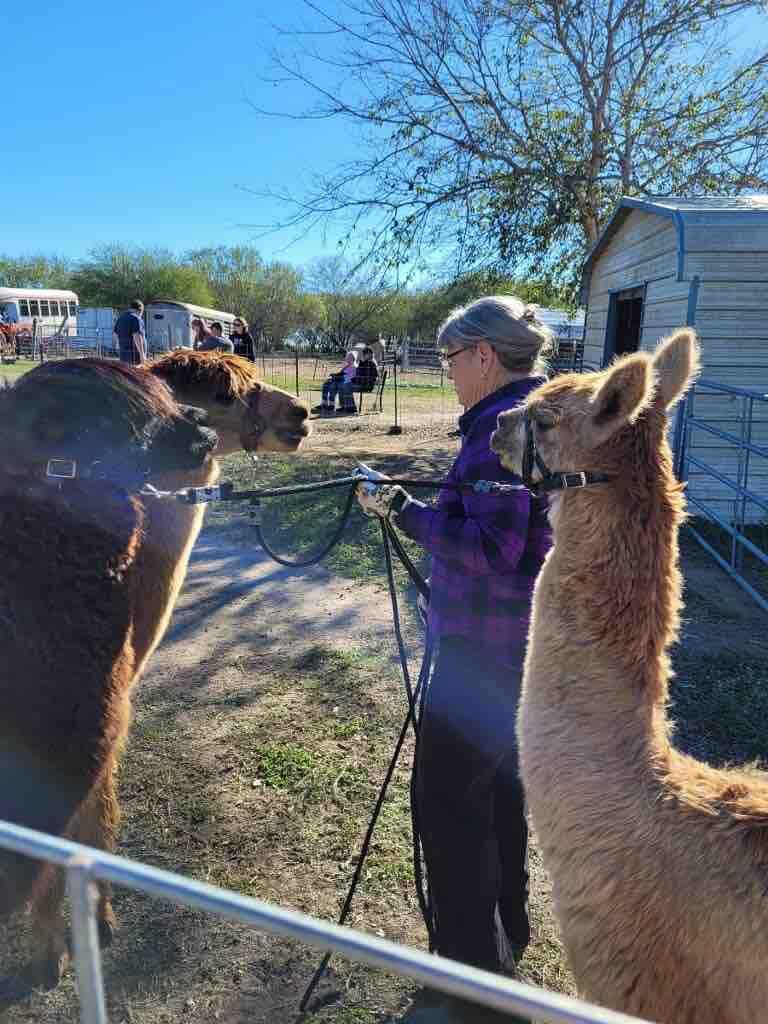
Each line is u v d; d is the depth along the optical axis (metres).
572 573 2.14
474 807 2.40
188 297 59.25
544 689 2.15
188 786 4.00
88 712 2.43
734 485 7.66
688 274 9.37
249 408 4.27
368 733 4.50
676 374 2.19
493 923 2.46
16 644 2.31
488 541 2.24
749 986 1.69
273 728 4.55
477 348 2.43
